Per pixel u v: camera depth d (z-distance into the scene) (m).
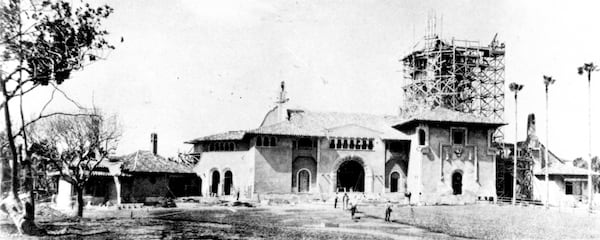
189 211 59.19
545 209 67.25
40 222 43.59
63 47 34.34
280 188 76.50
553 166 86.25
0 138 43.75
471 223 47.19
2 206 33.78
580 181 83.25
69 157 52.62
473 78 94.75
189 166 87.75
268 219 49.84
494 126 82.62
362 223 46.56
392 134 82.88
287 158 77.31
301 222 47.06
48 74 34.84
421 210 63.28
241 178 80.12
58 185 66.69
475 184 80.31
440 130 80.50
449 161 80.06
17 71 33.09
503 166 89.88
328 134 79.06
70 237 33.84
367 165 80.69
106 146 55.56
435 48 94.69
